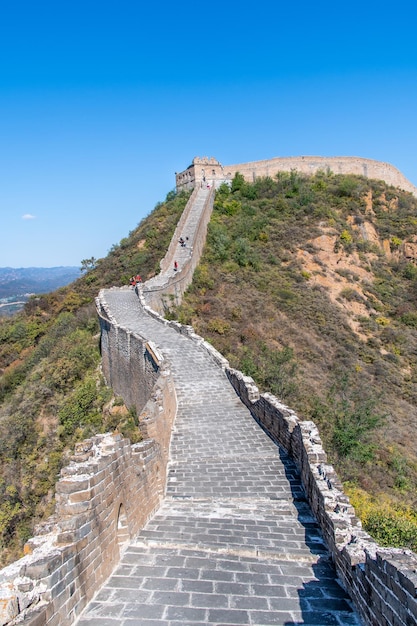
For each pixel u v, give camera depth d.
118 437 7.45
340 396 25.36
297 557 7.25
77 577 5.32
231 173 69.06
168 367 16.86
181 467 12.27
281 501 10.14
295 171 66.19
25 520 19.38
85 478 5.83
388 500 15.03
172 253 41.16
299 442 11.59
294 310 37.81
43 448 23.11
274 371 23.92
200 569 6.62
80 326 35.47
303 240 48.91
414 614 3.92
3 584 4.49
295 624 5.31
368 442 19.38
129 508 7.58
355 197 58.78
